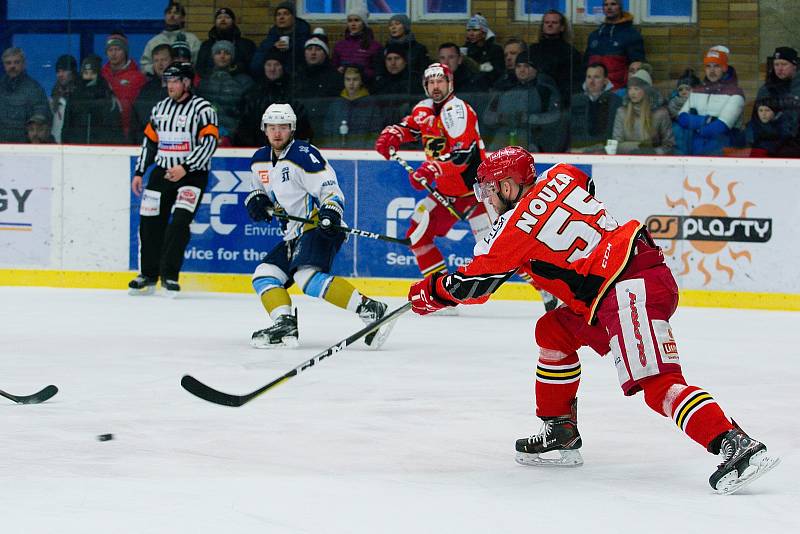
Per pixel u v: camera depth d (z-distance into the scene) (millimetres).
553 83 32594
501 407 16406
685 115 32062
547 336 12750
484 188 12555
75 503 10953
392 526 10273
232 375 18797
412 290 12859
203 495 11312
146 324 25375
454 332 25047
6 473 12164
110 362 20062
